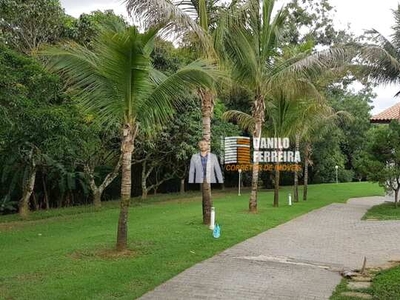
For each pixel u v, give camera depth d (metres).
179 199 24.61
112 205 21.27
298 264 8.61
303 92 16.38
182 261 8.51
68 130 12.90
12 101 10.36
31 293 6.45
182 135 22.17
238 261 8.70
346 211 17.92
